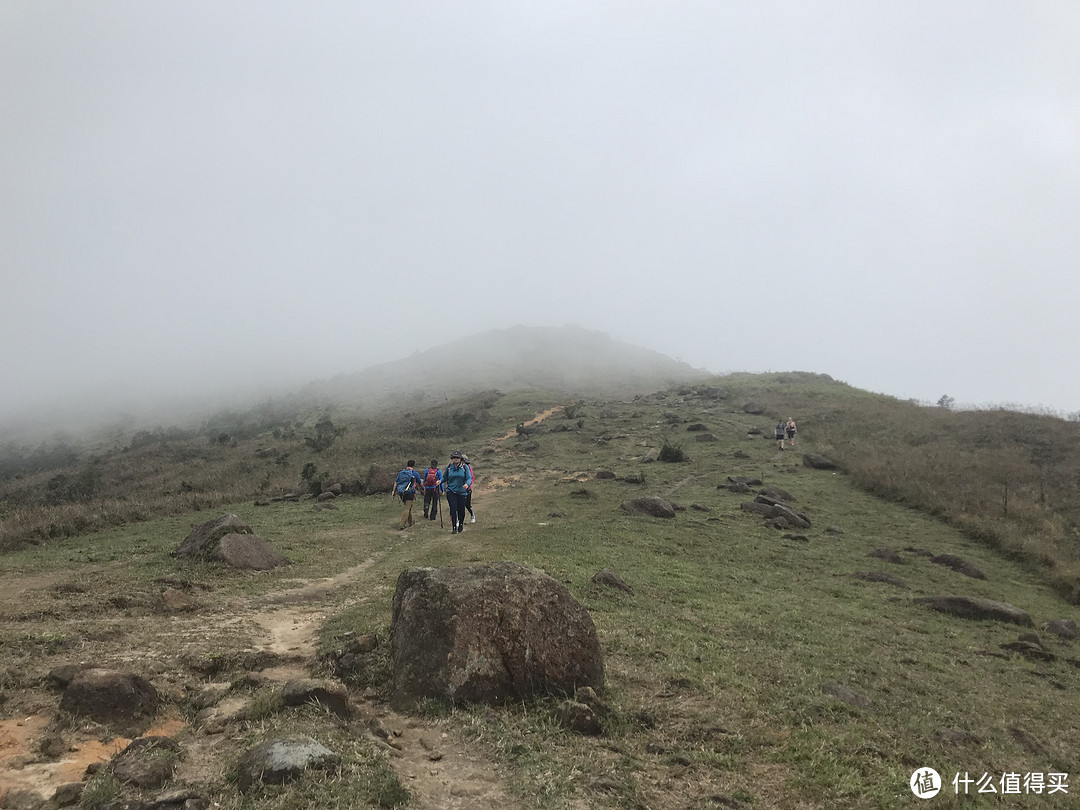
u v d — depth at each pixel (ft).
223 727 14.92
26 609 24.53
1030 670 28.02
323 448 114.73
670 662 22.22
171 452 139.23
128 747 13.01
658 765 15.03
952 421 99.25
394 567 37.70
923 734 18.49
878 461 80.18
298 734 13.69
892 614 34.88
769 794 14.10
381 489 76.95
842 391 142.61
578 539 45.88
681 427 114.32
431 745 14.92
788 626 29.76
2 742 13.07
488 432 127.95
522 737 15.28
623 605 30.07
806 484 75.77
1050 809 14.93
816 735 17.07
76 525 56.39
